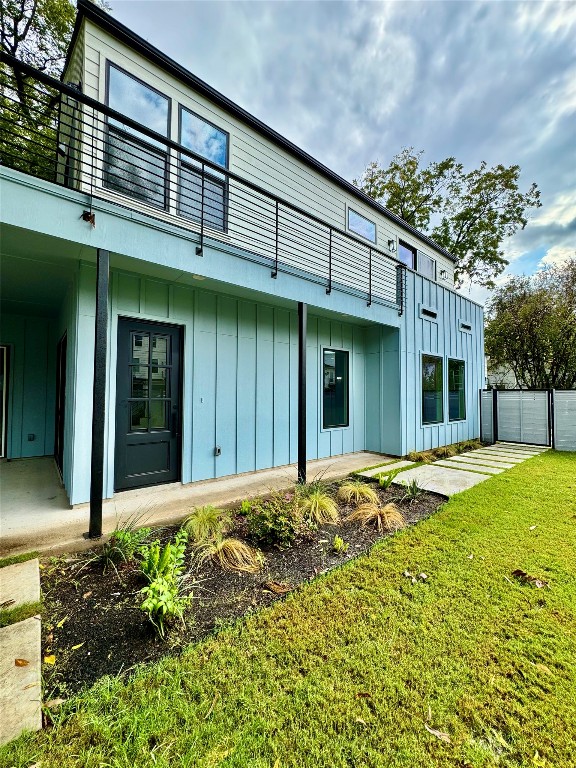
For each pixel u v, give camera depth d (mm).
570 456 7566
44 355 7004
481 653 1827
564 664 1756
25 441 6789
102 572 2615
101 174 4262
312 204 6863
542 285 14359
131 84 4441
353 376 7738
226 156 5445
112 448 4184
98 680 1649
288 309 6336
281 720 1451
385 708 1514
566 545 3070
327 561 2824
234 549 2812
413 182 18016
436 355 8586
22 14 9945
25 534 3188
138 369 4484
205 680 1643
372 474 5637
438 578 2545
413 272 7852
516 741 1384
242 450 5570
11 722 1422
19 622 2043
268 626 2025
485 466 6426
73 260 3801
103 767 1267
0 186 2768
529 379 14648
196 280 4531
